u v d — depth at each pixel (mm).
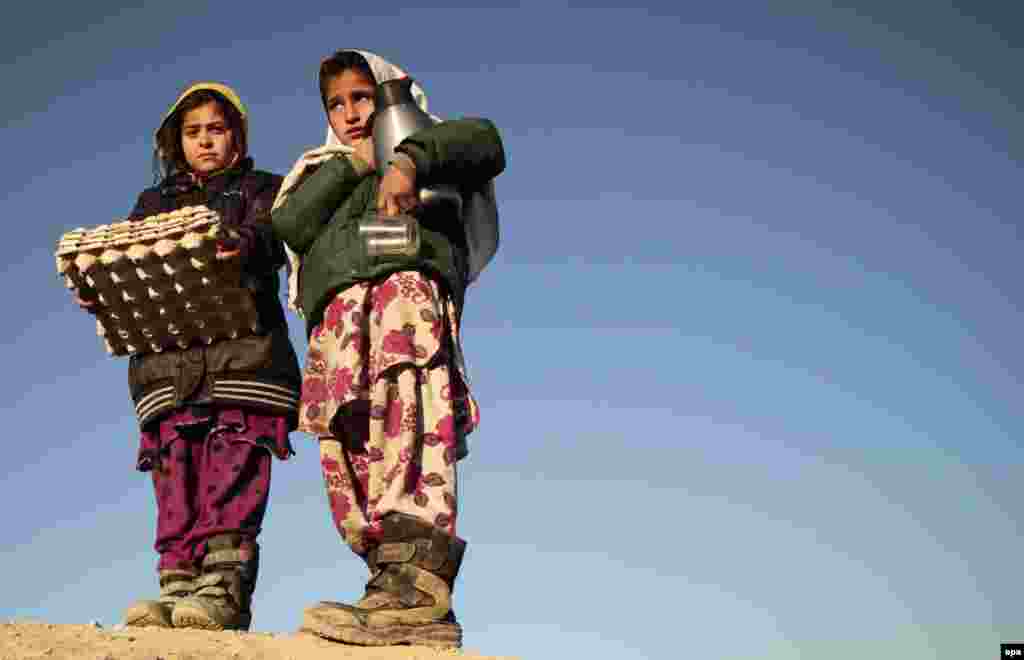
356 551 5660
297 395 6762
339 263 5691
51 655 4496
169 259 6309
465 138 5730
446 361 5672
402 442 5441
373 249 5574
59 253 6414
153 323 6613
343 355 5594
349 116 6281
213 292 6453
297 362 6828
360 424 5723
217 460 6562
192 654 4699
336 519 5711
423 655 4965
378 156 5879
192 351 6633
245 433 6578
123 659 4523
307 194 5938
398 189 5598
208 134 7141
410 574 5301
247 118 7242
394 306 5551
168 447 6641
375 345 5574
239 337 6633
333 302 5715
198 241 6227
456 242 5918
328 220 5941
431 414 5535
